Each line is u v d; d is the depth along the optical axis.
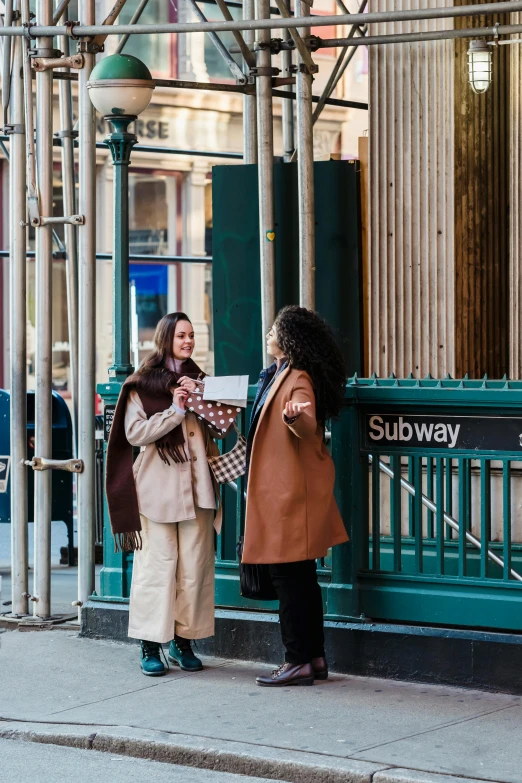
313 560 7.32
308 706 6.91
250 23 8.16
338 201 10.34
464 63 9.89
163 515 7.46
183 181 22.34
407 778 5.73
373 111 10.06
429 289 9.99
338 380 7.15
